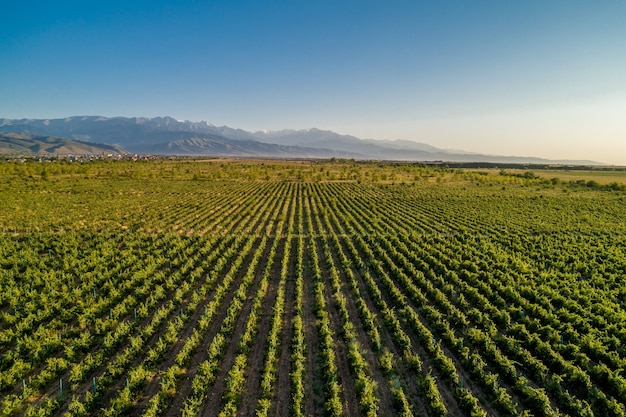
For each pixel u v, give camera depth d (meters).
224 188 119.69
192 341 24.73
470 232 62.00
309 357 24.30
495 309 29.89
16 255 43.06
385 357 23.56
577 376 21.27
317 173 185.00
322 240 54.59
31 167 134.00
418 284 36.97
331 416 18.72
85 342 24.73
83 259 42.06
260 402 19.12
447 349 25.77
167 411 19.50
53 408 19.14
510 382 22.00
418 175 167.12
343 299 32.41
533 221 71.06
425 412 19.67
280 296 31.52
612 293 33.97
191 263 40.84
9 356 22.92
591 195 108.62
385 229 63.00
